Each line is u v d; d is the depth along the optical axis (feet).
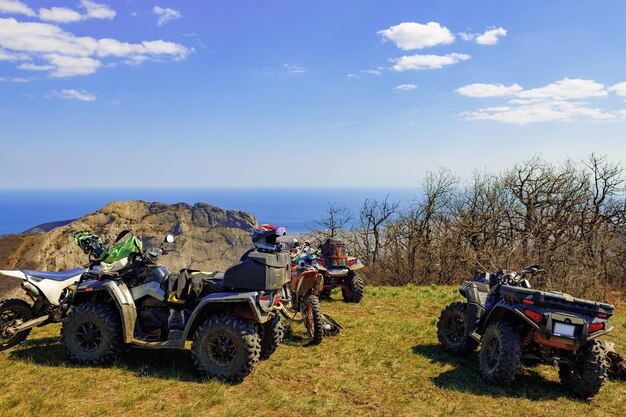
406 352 25.64
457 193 104.73
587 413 18.45
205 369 19.84
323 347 26.05
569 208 83.66
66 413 15.90
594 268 65.00
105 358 20.85
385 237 110.52
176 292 21.03
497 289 24.35
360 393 19.51
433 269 102.27
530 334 20.79
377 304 40.60
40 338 25.44
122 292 21.12
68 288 24.25
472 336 23.85
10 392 17.56
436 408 18.24
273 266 20.68
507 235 93.04
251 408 17.21
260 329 22.91
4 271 22.80
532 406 18.84
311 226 113.50
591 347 19.71
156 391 18.26
